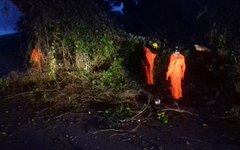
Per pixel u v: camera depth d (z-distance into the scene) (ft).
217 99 36.76
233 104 35.35
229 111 33.88
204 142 28.89
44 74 43.27
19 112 35.35
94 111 34.94
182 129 31.14
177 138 29.50
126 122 32.45
